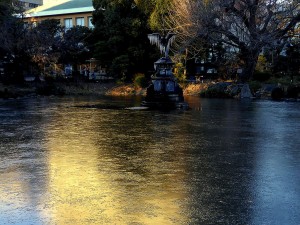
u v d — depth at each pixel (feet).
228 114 50.44
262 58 108.47
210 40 88.63
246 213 13.88
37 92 95.91
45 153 24.89
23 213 13.92
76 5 186.80
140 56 110.52
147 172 19.92
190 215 13.70
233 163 22.03
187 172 19.92
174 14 98.37
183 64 107.34
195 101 75.05
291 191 16.55
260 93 86.69
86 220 13.23
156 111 55.01
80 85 111.24
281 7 93.35
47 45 108.47
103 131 35.14
